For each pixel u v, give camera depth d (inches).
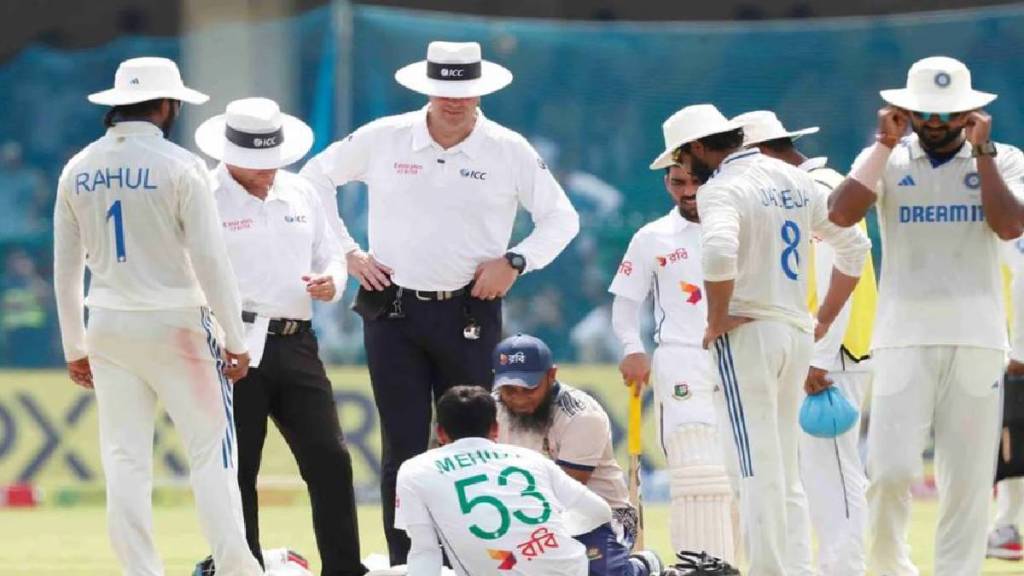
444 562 1205.7
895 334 1192.2
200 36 2603.3
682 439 1391.5
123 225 1180.5
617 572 1174.3
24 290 2534.5
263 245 1312.7
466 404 1104.2
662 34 2694.4
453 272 1346.0
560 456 1237.7
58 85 2903.5
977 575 1195.9
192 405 1199.6
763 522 1129.4
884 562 1238.9
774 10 3253.0
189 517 2155.5
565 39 2687.0
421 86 1325.0
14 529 2027.6
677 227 1419.8
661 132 2682.1
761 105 2699.3
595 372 2364.7
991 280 1184.8
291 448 1355.8
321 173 1386.6
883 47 2687.0
